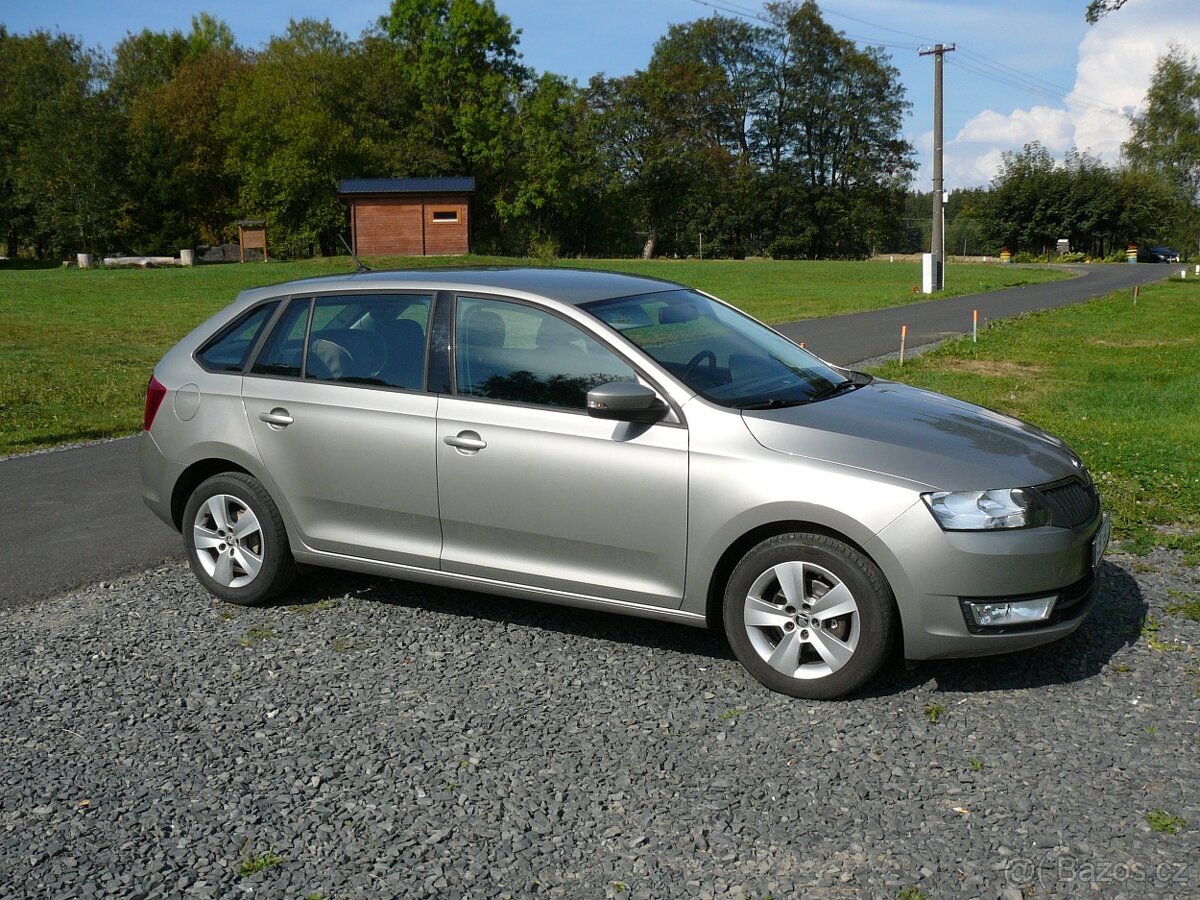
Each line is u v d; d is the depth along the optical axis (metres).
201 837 3.58
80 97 71.25
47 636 5.46
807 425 4.58
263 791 3.88
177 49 87.69
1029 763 3.93
